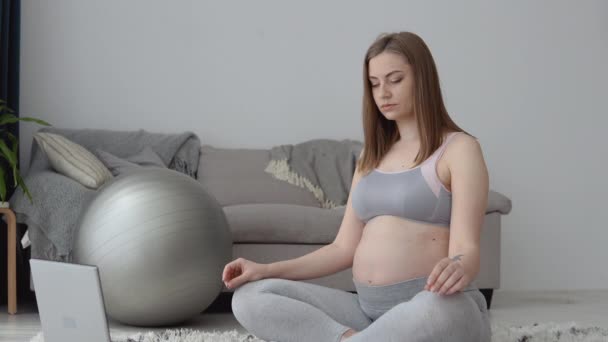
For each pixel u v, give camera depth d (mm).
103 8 4504
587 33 4906
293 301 1767
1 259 4070
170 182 2965
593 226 4914
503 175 4852
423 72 1836
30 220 3434
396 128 1960
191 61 4602
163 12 4570
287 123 4691
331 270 1986
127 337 2658
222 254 2998
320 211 3658
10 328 3098
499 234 3902
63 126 4461
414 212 1813
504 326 3135
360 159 1974
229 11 4633
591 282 4902
